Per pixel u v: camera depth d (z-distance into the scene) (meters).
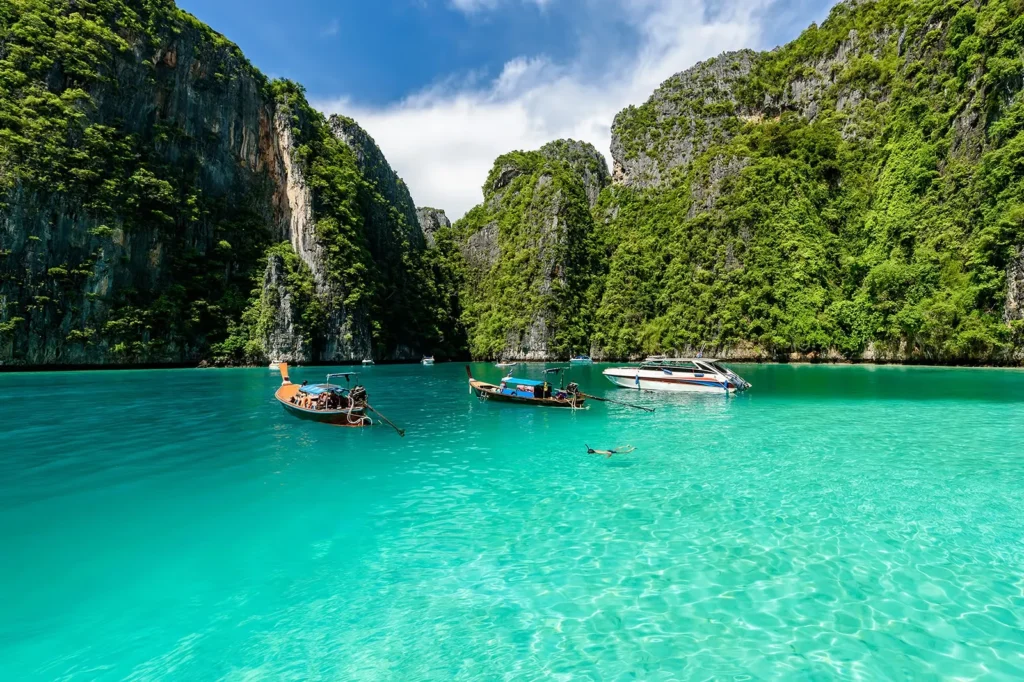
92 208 69.88
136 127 80.94
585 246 129.88
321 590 8.19
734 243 98.12
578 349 115.62
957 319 64.00
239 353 83.44
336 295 95.06
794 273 88.94
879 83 100.06
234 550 9.67
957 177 70.19
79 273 68.00
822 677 5.95
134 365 73.12
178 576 8.65
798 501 12.18
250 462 16.39
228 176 94.38
